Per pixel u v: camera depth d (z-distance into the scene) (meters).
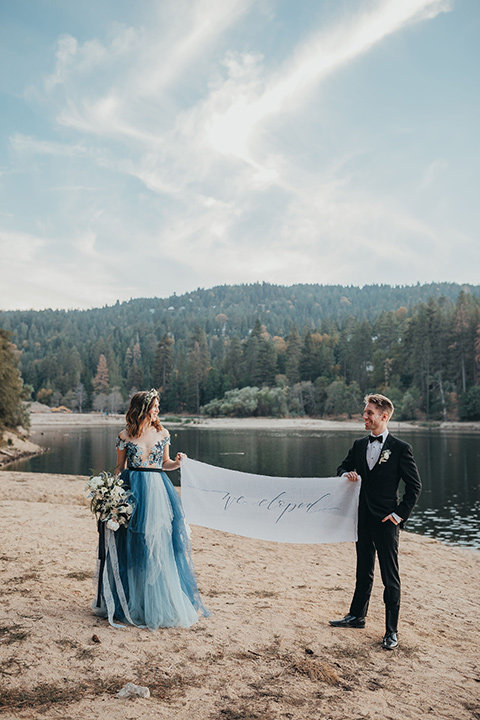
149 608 4.00
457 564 8.35
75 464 30.69
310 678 3.42
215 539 8.70
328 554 8.30
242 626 4.24
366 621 4.82
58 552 6.26
